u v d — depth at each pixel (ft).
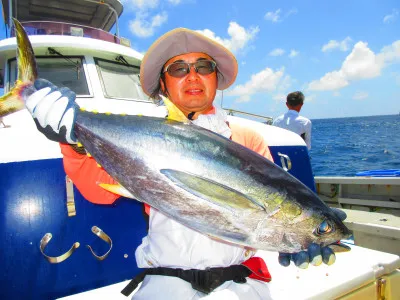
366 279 7.02
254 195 5.16
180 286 5.52
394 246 11.60
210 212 5.13
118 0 18.42
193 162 5.20
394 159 71.92
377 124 354.74
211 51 6.88
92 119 5.60
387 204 15.74
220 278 5.58
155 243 5.79
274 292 6.40
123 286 6.93
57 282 7.34
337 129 266.98
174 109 5.64
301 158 11.40
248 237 5.23
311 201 5.45
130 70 13.97
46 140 7.99
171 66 6.47
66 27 15.75
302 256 5.64
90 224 7.79
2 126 8.43
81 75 12.46
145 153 5.35
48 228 7.43
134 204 8.39
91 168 5.92
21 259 7.15
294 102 19.70
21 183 7.39
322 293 6.41
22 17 19.53
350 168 59.82
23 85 5.53
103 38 16.46
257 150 6.68
